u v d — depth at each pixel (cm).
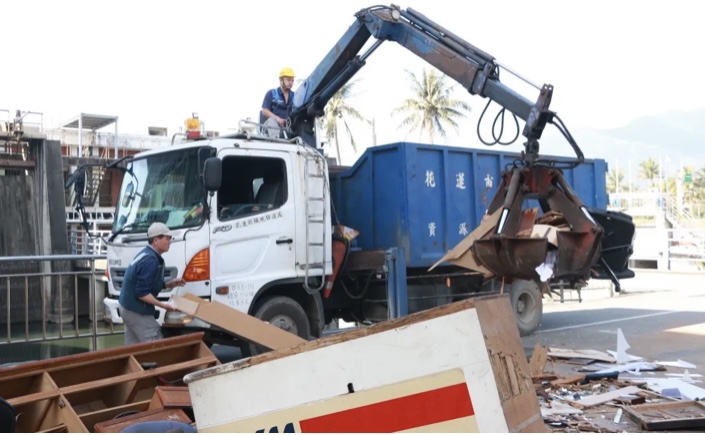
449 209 968
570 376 726
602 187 1267
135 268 639
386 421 289
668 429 533
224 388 319
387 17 850
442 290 998
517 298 1038
